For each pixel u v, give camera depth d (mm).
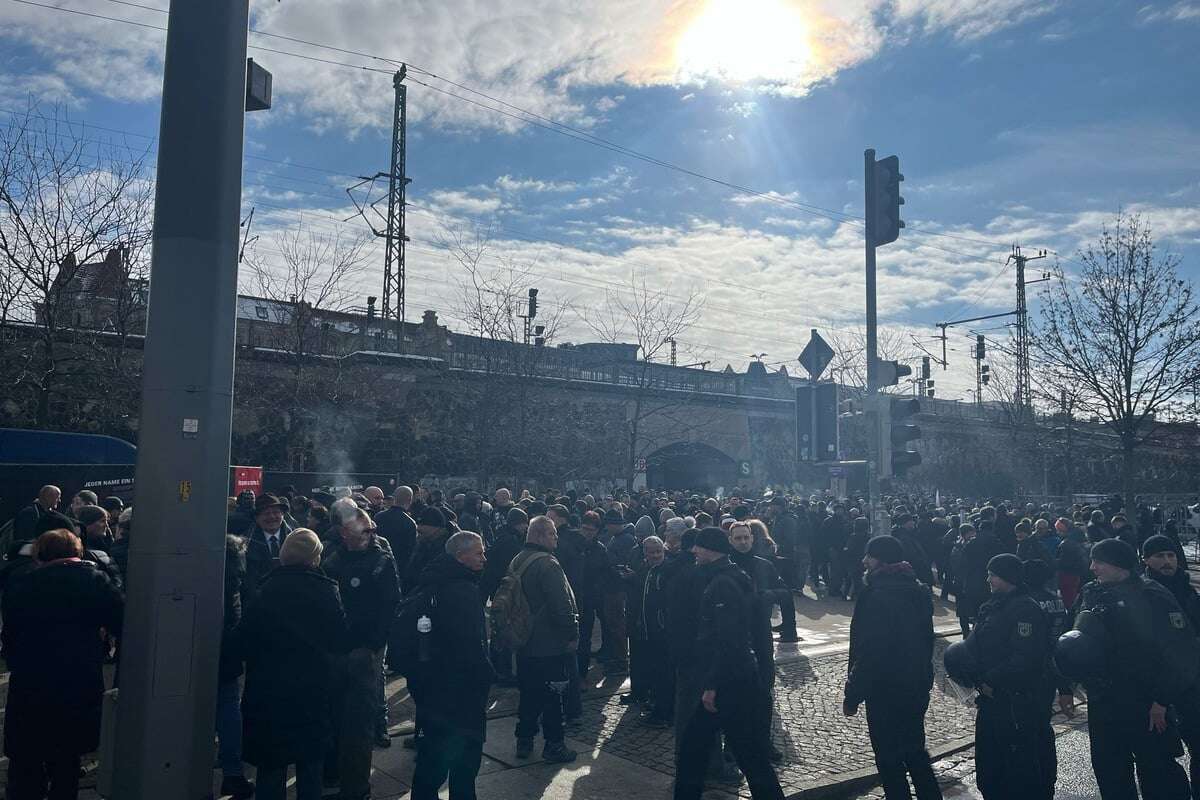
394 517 8961
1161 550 5848
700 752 4996
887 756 5000
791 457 37812
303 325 22547
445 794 5797
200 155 4250
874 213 10984
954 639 12484
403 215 33094
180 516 4047
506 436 26719
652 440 31594
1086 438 24562
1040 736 5000
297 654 4418
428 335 30312
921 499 27234
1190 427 21875
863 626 5121
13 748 4570
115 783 3973
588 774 6277
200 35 4328
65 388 18297
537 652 6523
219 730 5684
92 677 4676
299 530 4668
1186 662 4828
